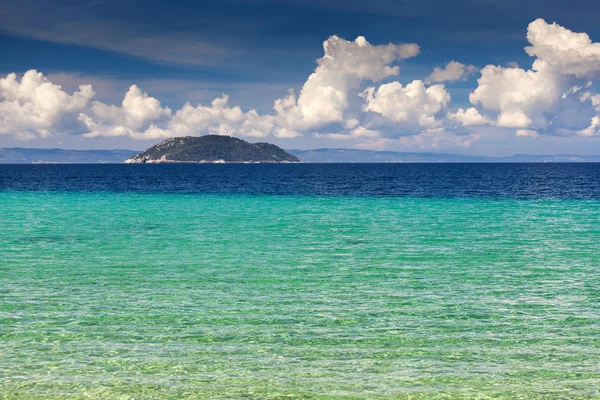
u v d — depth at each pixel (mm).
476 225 38156
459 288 19359
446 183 103875
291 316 15812
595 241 30547
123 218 43312
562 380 11469
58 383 11227
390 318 15648
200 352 12922
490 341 13727
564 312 16297
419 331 14484
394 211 49312
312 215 45844
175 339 13797
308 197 68312
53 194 73625
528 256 25891
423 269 22812
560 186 90750
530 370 11961
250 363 12289
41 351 12922
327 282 20312
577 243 29875
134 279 20797
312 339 13836
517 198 64875
